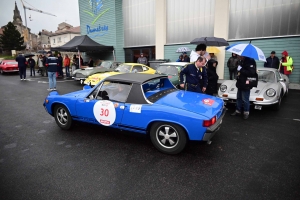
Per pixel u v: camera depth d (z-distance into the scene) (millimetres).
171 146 3154
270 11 9367
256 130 4238
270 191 2314
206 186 2416
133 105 3266
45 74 16672
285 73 8953
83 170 2779
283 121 4797
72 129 4324
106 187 2412
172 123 3004
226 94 5602
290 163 2920
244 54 4215
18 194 2305
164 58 13562
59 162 2996
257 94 5262
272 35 9484
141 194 2285
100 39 17594
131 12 15203
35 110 5855
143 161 3012
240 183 2465
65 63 14344
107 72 8953
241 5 10055
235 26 10383
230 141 3705
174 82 6609
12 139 3834
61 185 2459
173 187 2404
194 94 3752
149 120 3131
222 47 10766
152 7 13945
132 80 3361
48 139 3828
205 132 2820
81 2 18531
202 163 2941
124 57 16578
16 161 3027
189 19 12133
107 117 3523
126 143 3645
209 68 5145
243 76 4801
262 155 3166
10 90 9320
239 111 5270
